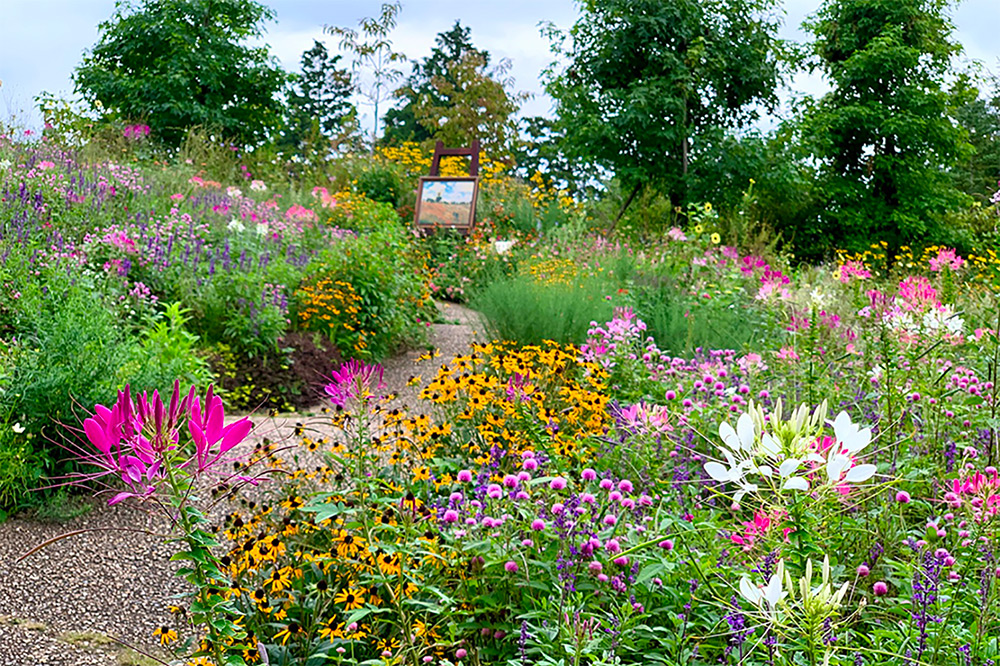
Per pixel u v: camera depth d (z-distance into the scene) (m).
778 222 19.67
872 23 20.98
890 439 3.37
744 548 2.36
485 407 4.29
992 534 2.38
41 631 3.09
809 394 4.09
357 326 7.72
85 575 3.54
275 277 7.62
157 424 1.72
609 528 2.72
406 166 17.03
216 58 22.14
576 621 2.21
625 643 2.33
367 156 17.28
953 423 3.65
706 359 5.90
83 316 4.78
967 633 2.20
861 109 19.84
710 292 8.16
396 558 2.58
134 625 3.20
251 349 6.74
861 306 4.94
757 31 18.41
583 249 11.23
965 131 20.59
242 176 14.70
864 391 4.23
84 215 7.96
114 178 9.65
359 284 7.94
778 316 6.43
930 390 3.64
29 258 6.56
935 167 20.78
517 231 13.43
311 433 5.06
